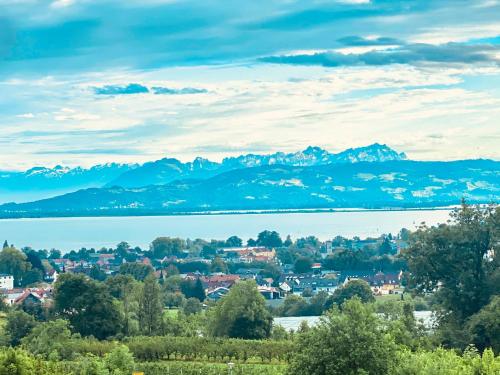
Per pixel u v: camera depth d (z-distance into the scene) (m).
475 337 183.38
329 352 101.94
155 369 179.75
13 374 123.44
